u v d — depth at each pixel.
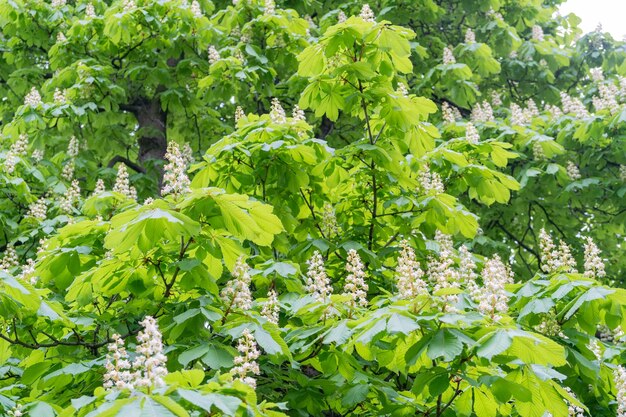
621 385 5.26
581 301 4.74
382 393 5.00
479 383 4.10
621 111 9.12
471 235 6.73
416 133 6.60
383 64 6.26
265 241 4.68
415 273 4.40
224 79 9.12
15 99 11.61
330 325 4.66
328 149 6.27
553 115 10.62
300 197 6.80
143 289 4.95
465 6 12.07
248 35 9.48
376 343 4.49
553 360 3.82
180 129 10.98
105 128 10.72
